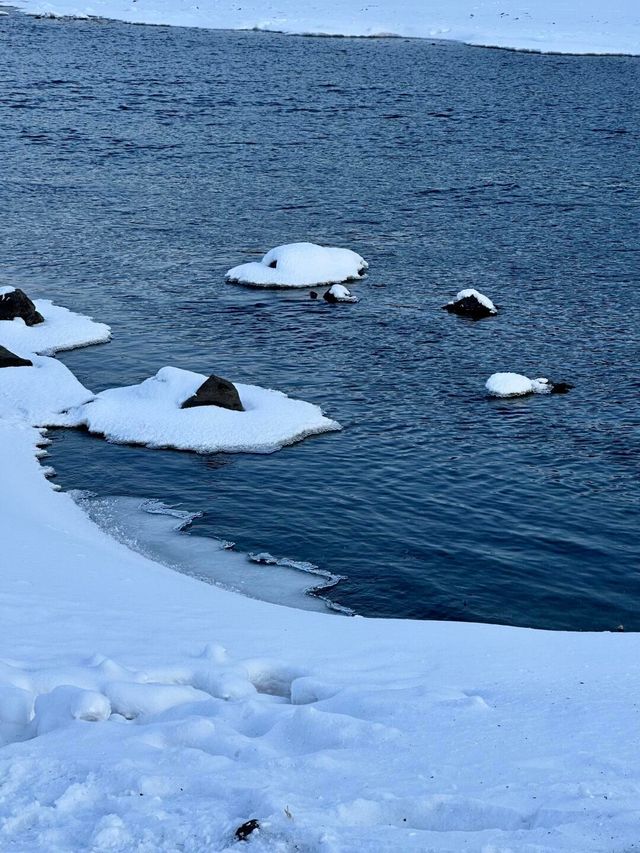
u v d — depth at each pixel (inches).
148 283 1673.2
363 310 1551.4
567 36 4753.9
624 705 368.8
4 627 515.5
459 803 271.9
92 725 350.9
